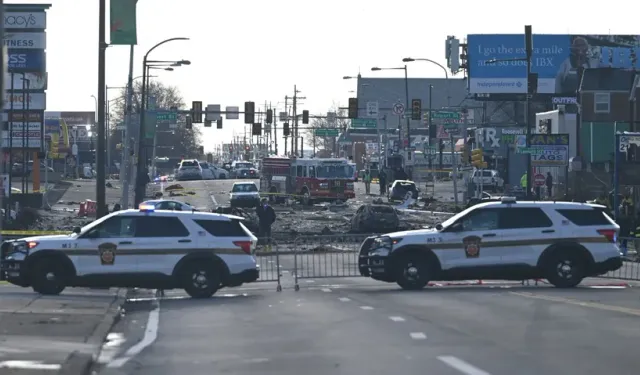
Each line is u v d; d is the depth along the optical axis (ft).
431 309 195.11
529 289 243.81
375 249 244.83
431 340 150.41
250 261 235.61
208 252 231.91
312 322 177.47
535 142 522.06
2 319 178.60
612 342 146.61
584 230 244.22
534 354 135.03
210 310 204.33
